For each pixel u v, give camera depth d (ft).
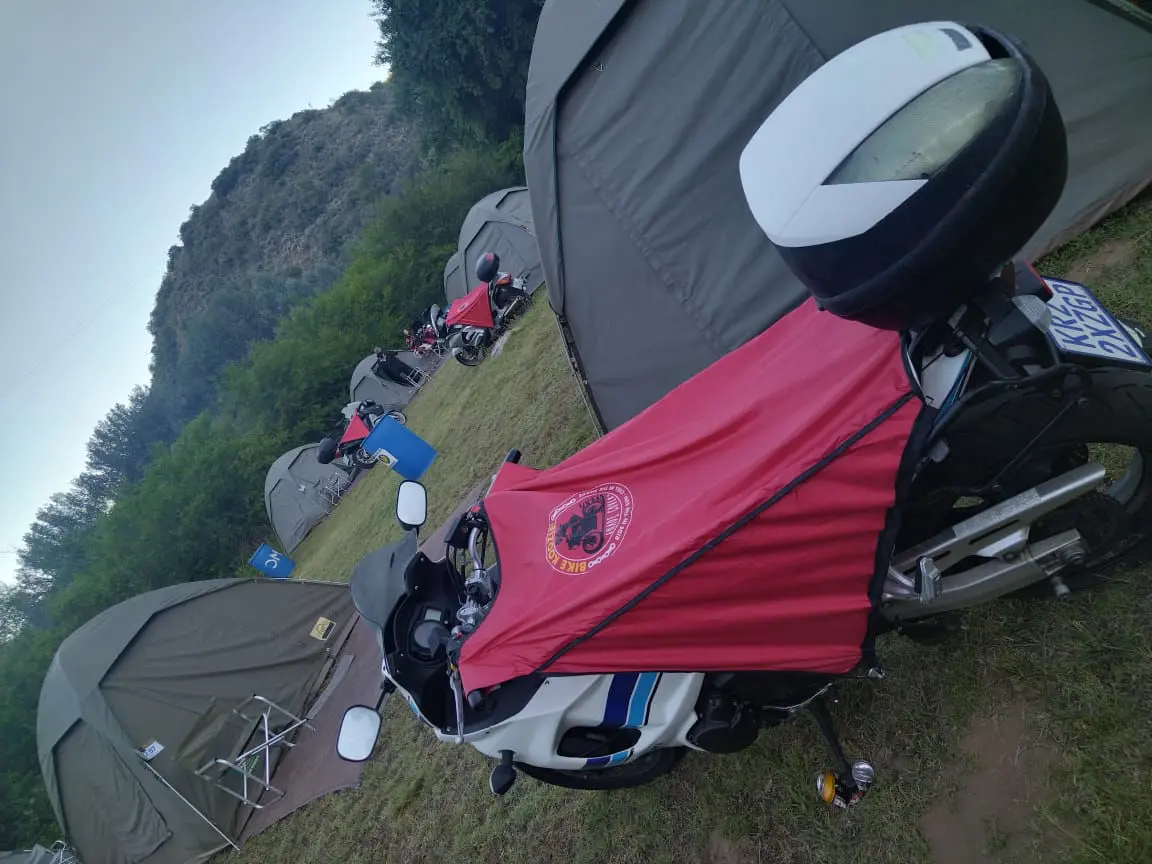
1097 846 5.46
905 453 5.20
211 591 23.22
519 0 80.53
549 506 7.59
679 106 12.29
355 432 53.88
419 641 8.31
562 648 6.17
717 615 5.78
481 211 49.52
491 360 35.86
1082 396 5.03
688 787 8.80
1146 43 9.36
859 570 5.54
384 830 14.23
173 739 20.63
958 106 4.22
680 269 12.92
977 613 7.09
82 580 87.35
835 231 4.52
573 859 9.70
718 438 6.40
